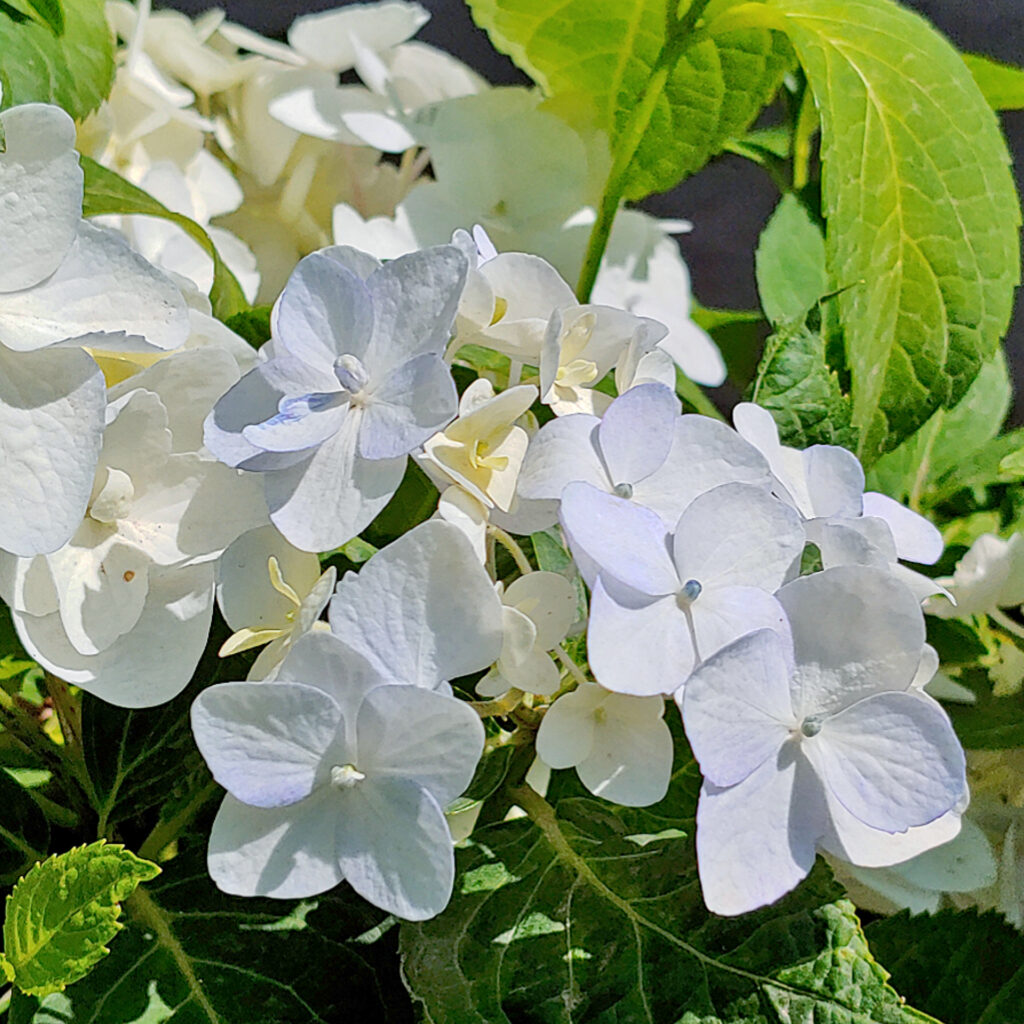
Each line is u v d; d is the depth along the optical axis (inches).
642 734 13.6
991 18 35.7
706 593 13.3
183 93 20.1
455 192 19.5
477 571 13.0
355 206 22.4
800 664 13.3
